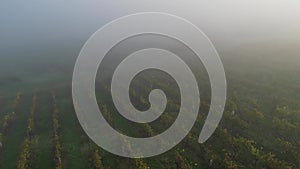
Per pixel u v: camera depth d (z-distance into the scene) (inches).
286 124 1328.7
